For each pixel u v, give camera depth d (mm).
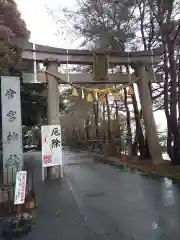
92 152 29266
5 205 7727
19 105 11734
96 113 28422
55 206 8391
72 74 14016
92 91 13922
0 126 14031
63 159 23109
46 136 13125
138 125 18672
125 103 21547
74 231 6348
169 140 14844
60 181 12578
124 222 6871
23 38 13586
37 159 23484
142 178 12812
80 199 9242
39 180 12852
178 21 14164
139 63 15375
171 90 14266
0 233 6324
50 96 13477
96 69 14219
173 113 14203
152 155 15484
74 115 38406
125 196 9484
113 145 23734
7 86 11609
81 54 14281
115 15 17797
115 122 26766
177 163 14219
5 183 10789
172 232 6137
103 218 7219
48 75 13508
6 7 12266
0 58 10281
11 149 11383
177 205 8156
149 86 16719
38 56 13406
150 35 18547
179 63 14266
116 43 18016
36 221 7035
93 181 12500
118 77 15117
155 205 8250
